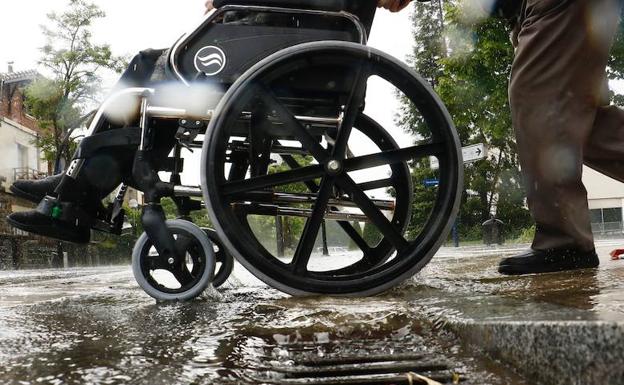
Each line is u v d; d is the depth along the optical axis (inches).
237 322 68.1
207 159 84.7
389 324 60.6
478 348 47.6
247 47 93.4
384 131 117.5
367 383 41.9
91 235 104.7
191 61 93.0
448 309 60.7
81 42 906.1
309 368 46.2
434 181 586.2
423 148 89.4
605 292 62.7
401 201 115.5
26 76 1160.2
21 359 51.4
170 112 93.1
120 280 180.1
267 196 103.5
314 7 95.1
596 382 32.6
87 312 83.5
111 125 100.0
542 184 103.7
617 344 31.5
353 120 89.7
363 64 89.4
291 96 95.5
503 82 494.9
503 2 115.3
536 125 103.3
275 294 104.1
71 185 97.7
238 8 93.0
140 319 74.7
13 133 1162.6
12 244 897.5
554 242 104.7
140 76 101.0
